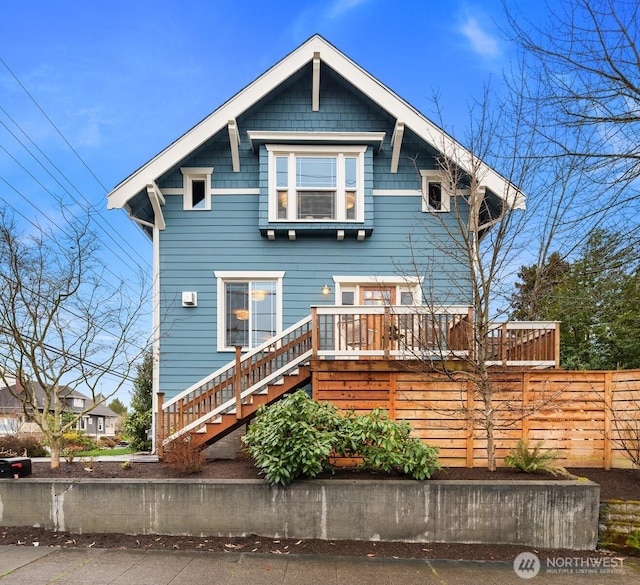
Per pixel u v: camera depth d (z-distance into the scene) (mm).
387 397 6504
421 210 8992
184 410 6848
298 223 8734
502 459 6398
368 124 9180
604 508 5145
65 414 11617
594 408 6477
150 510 5191
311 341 7188
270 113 9156
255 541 4992
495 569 4406
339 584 3982
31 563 4395
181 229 8945
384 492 5086
